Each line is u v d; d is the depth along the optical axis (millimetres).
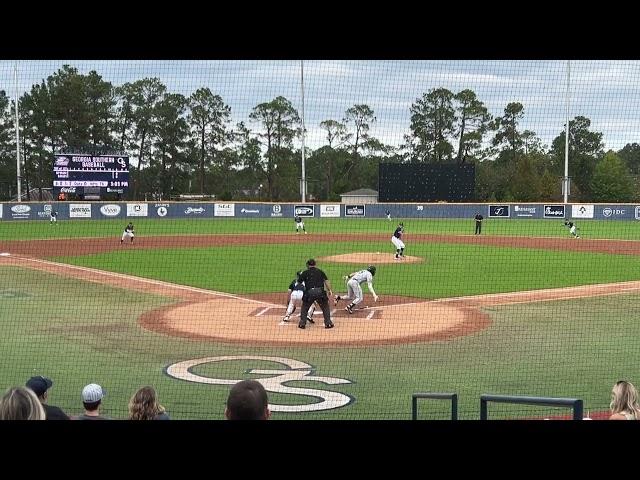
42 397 6758
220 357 13086
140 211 59000
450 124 63375
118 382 11430
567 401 5465
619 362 12688
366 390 10938
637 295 20469
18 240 39625
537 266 28219
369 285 18797
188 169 84875
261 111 82688
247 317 17031
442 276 25031
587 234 45438
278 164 83500
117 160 57188
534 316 17156
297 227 47062
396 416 9633
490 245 38094
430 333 15195
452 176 57438
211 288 22031
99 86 80562
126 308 18266
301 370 12156
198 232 47000
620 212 57062
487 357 13062
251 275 25234
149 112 82000
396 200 57719
